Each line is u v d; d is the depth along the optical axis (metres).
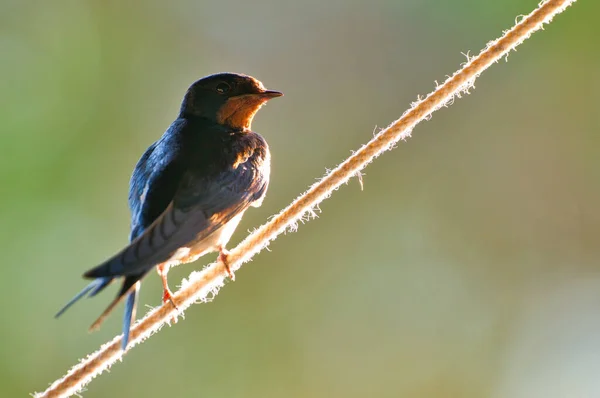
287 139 16.80
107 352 6.08
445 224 15.78
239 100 8.78
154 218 7.58
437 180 16.12
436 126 16.20
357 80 17.03
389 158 15.98
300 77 17.28
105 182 14.70
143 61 16.11
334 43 17.25
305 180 16.56
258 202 8.55
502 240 15.97
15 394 12.90
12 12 15.29
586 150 16.05
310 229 15.08
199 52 16.80
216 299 14.04
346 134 16.83
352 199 15.59
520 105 16.28
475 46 15.79
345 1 17.30
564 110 16.12
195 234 7.45
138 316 13.09
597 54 15.82
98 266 6.08
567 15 15.87
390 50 16.81
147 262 6.50
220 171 8.01
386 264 15.46
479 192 16.05
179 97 16.33
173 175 7.82
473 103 16.38
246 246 6.56
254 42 17.30
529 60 16.31
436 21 16.34
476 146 16.34
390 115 16.77
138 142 15.59
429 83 16.45
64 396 5.97
